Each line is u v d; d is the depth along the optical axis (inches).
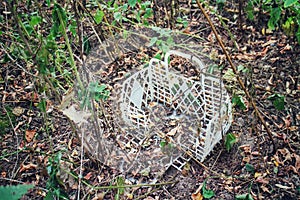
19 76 81.3
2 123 72.9
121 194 62.9
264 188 62.4
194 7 91.6
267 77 76.9
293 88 74.8
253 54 81.4
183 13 91.0
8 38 79.7
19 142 71.2
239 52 82.0
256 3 86.3
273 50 81.2
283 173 64.0
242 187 63.0
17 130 73.2
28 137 71.8
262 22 85.7
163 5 89.7
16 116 75.1
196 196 62.5
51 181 57.3
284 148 66.7
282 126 69.7
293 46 76.4
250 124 70.2
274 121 70.5
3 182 65.8
